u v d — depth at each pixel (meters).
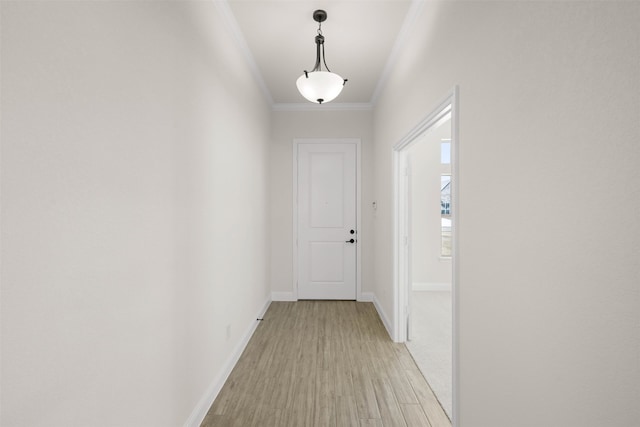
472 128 1.45
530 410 1.04
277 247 4.46
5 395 0.74
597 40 0.77
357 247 4.43
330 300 4.45
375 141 4.16
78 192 0.95
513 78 1.13
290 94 4.09
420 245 5.04
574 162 0.85
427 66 2.07
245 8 2.33
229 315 2.45
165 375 1.46
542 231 0.98
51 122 0.86
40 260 0.83
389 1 2.25
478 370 1.40
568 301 0.87
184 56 1.67
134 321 1.22
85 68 0.97
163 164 1.45
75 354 0.94
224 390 2.21
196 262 1.82
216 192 2.15
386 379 2.35
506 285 1.18
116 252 1.12
